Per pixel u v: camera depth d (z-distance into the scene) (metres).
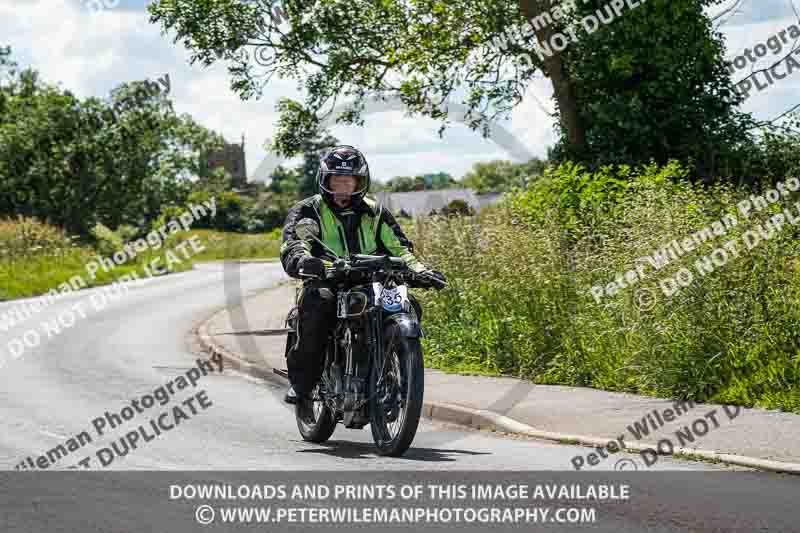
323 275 9.26
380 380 9.20
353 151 9.73
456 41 23.70
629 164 22.53
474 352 15.74
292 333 10.01
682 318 12.26
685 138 22.72
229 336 21.38
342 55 24.86
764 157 21.88
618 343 13.27
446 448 9.82
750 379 11.52
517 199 19.66
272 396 13.86
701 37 22.45
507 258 15.27
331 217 9.73
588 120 23.30
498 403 12.05
